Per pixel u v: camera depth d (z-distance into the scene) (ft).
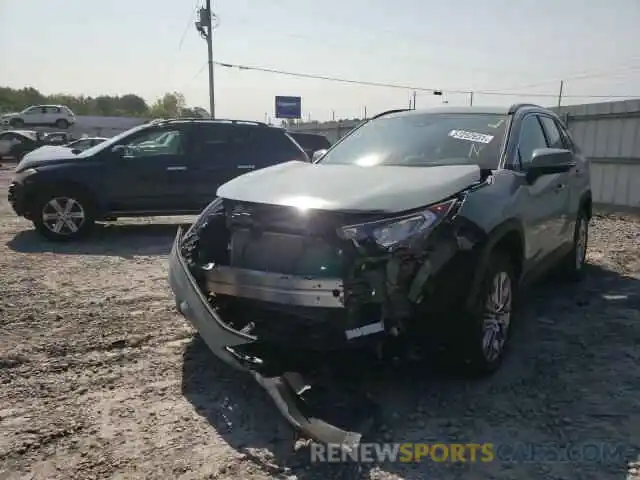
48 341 13.64
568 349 13.52
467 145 13.94
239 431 9.86
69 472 8.61
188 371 12.20
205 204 27.58
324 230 10.04
